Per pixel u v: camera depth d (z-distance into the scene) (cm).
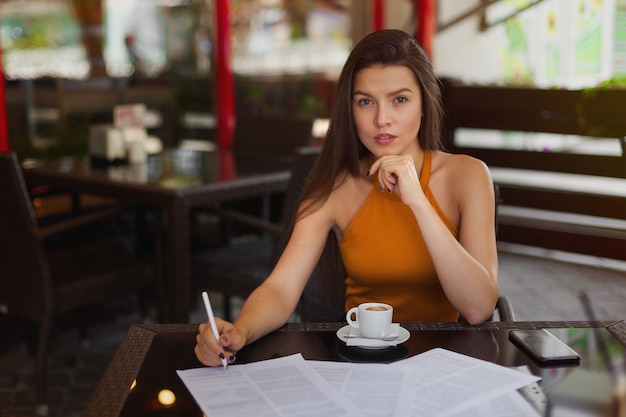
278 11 582
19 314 314
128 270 334
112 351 373
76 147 516
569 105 417
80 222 313
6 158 294
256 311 168
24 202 297
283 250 216
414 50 187
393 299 201
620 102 396
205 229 410
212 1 564
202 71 577
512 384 134
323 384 136
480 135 460
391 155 185
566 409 124
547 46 478
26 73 491
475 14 520
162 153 440
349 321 167
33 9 490
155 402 131
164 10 554
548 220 436
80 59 516
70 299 312
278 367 145
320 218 203
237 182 341
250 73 582
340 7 589
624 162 396
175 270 321
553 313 370
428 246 178
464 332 163
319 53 595
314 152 293
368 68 186
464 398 129
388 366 143
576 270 422
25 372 348
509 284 412
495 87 449
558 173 422
